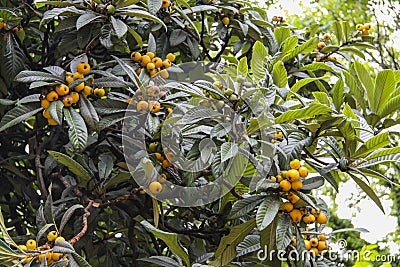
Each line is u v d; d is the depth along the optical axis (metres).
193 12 3.44
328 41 4.00
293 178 2.80
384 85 3.20
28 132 3.41
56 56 3.40
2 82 3.40
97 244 3.47
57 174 3.24
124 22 3.29
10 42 3.30
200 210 3.24
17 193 3.64
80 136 2.89
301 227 3.09
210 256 3.00
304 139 2.95
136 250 3.35
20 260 2.59
